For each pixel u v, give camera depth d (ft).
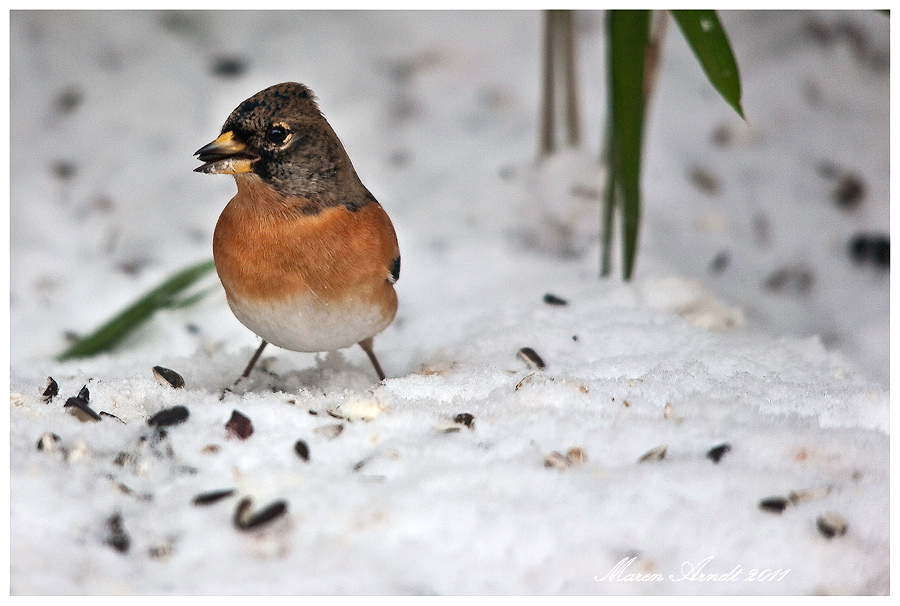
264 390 25.84
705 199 42.55
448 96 46.06
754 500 18.88
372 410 21.70
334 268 22.77
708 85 46.50
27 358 33.86
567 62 39.99
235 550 17.26
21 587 15.96
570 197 38.96
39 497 18.02
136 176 42.14
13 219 40.04
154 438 20.43
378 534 17.63
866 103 46.44
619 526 18.01
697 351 28.12
